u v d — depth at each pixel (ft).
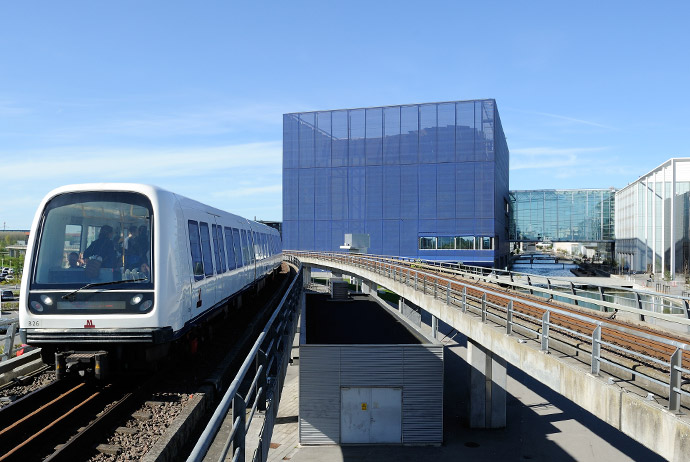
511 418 74.33
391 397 62.34
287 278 100.01
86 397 24.32
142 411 22.06
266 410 22.48
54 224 25.94
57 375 25.18
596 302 38.78
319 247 248.93
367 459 58.44
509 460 59.31
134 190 26.78
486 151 227.61
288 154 253.24
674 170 199.00
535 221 320.29
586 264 347.36
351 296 116.78
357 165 243.81
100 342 24.79
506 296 38.83
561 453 61.72
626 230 272.10
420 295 70.95
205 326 36.01
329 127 248.11
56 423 20.59
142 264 25.73
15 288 166.81
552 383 30.22
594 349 26.17
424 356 62.18
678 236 207.92
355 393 62.13
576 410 78.02
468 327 47.73
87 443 18.90
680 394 21.17
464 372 99.14
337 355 61.87
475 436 66.95
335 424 61.98
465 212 229.45
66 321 24.81
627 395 23.09
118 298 25.14
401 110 237.86
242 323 47.57
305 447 61.72
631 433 22.84
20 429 20.44
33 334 24.76
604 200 313.32
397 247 237.25
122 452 18.39
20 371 29.09
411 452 60.90
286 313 38.17
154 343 25.07
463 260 228.63
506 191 314.35
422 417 62.49
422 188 234.58
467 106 229.66
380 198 240.12
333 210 247.70
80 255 25.70
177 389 25.17
